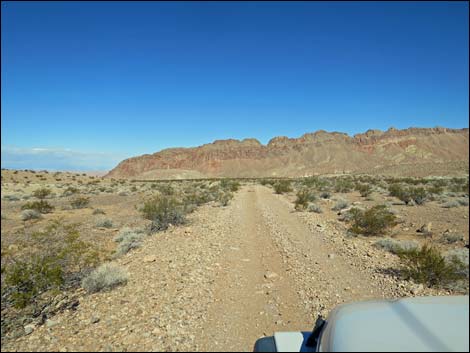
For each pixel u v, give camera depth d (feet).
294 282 25.26
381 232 47.47
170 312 19.11
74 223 58.23
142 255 32.60
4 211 79.66
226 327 17.79
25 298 20.58
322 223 53.78
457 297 10.21
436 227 52.37
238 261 31.09
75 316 19.10
